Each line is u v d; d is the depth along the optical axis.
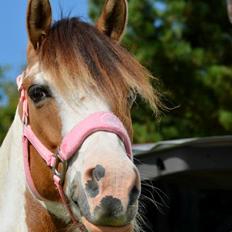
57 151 3.63
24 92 3.92
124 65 3.72
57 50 3.70
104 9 4.14
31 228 3.97
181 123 15.88
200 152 6.14
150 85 3.87
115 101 3.62
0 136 11.33
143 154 6.12
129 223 3.35
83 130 3.51
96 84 3.61
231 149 6.18
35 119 3.75
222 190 6.91
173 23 16.86
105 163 3.34
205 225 6.80
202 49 16.56
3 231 4.00
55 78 3.63
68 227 3.92
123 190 3.28
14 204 4.03
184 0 16.88
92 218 3.33
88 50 3.70
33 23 3.91
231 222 6.75
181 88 16.31
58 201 3.80
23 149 3.90
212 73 15.99
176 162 6.11
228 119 15.72
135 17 16.27
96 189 3.33
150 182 6.19
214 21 17.52
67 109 3.60
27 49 3.99
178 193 6.69
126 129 3.71
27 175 3.88
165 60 16.09
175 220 6.60
